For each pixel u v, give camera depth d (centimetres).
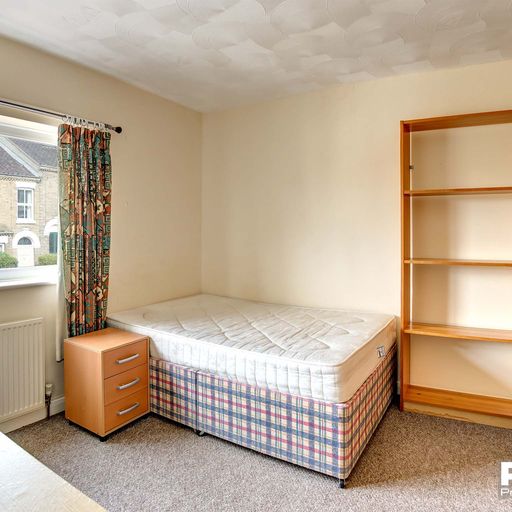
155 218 331
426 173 279
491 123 258
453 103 270
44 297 253
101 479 190
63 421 248
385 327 258
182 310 306
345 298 314
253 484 187
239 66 265
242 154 358
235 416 215
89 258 264
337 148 311
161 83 299
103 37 224
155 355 251
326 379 185
